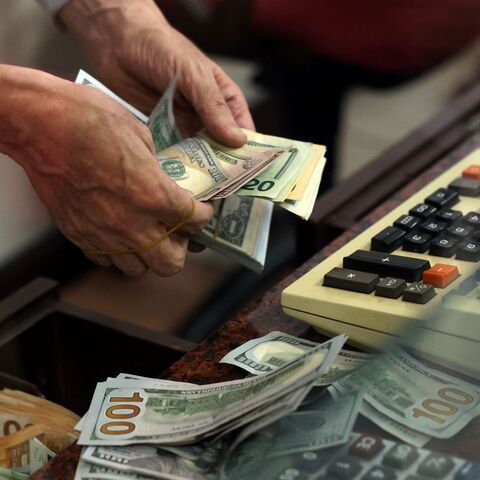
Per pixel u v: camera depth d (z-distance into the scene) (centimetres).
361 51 164
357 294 74
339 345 63
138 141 82
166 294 134
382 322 71
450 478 55
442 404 63
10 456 77
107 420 66
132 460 61
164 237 87
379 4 160
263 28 166
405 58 164
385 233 82
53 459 63
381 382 65
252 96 173
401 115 254
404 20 161
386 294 73
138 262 92
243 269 143
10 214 118
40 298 98
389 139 242
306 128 183
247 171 89
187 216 85
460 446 59
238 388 66
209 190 88
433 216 84
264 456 59
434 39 164
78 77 95
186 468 61
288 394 60
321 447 59
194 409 65
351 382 66
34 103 81
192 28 168
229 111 100
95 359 97
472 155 99
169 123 96
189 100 102
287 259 146
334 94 180
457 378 66
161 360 93
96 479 60
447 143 122
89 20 109
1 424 80
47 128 81
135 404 68
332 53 166
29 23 116
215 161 93
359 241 83
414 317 70
